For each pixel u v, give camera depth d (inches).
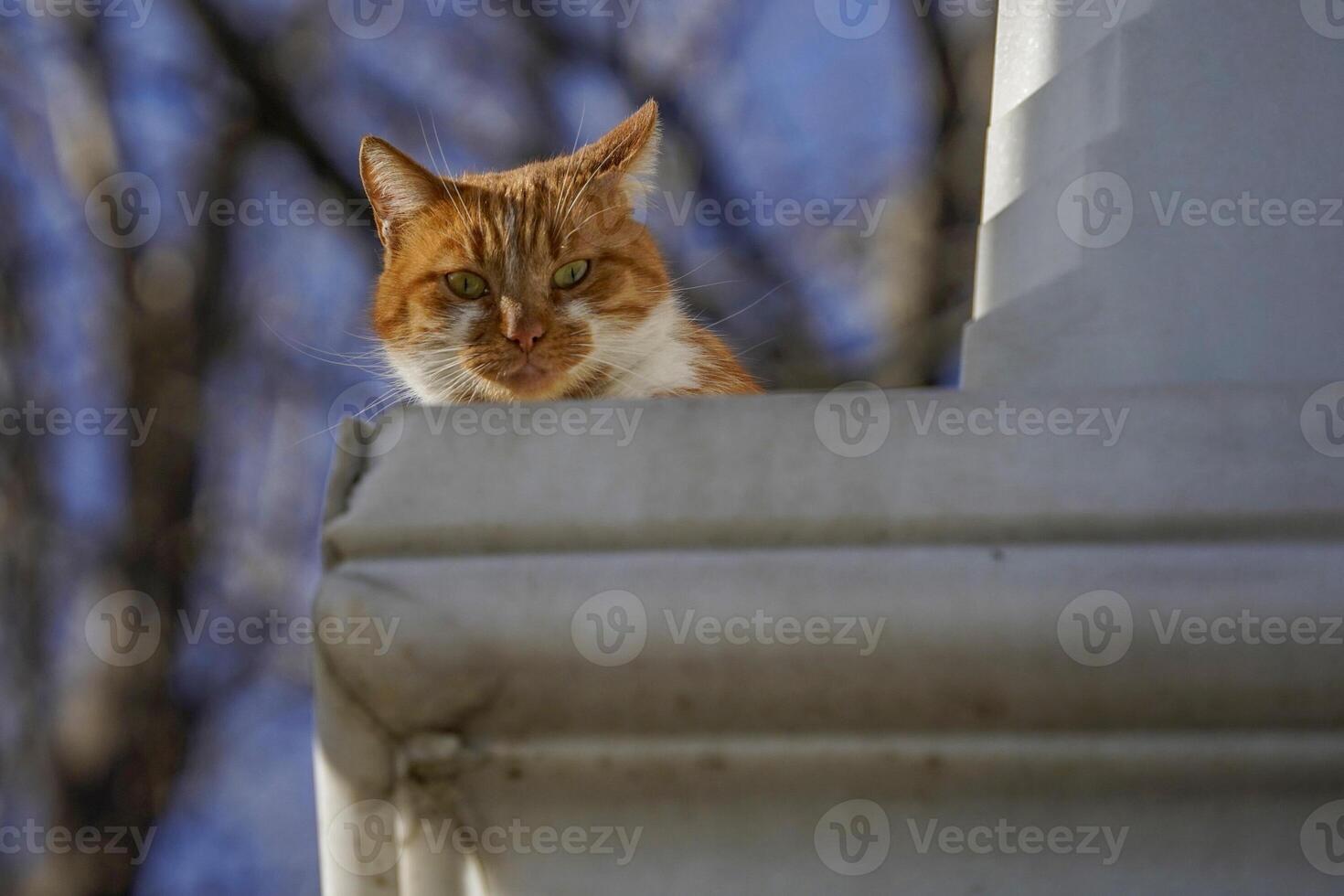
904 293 348.2
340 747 57.3
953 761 55.6
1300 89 71.6
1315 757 54.7
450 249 177.6
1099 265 72.9
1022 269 77.6
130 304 387.2
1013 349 75.1
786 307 362.0
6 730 387.2
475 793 57.3
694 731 56.1
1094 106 74.5
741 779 56.3
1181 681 54.1
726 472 57.2
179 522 379.2
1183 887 55.2
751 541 56.4
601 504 57.1
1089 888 55.5
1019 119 79.5
